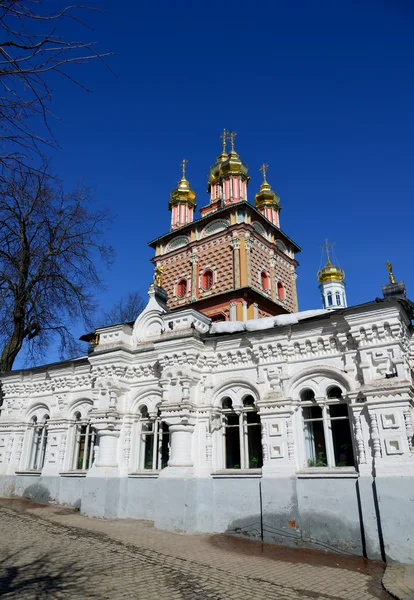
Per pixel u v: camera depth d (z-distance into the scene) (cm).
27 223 1830
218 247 3092
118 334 1752
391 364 1212
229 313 2867
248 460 1428
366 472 1166
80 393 1909
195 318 1600
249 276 2917
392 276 1365
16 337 2169
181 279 3238
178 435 1456
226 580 877
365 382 1223
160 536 1265
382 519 1083
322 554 1127
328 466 1262
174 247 3412
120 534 1268
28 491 1916
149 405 1661
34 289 2103
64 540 1167
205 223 3247
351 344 1306
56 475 1831
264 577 908
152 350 1694
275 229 3359
